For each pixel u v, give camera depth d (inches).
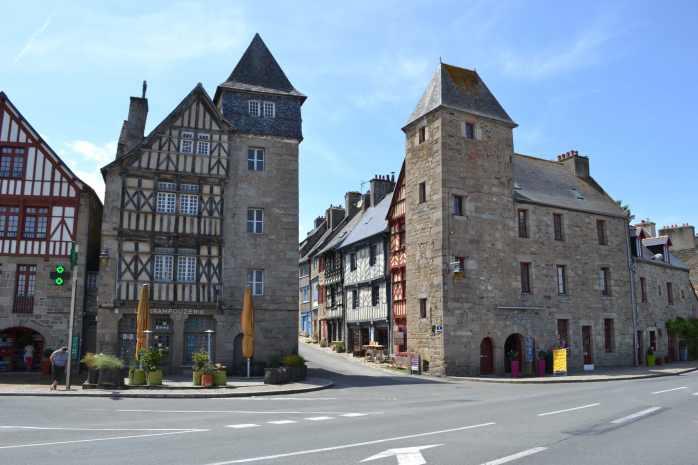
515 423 383.6
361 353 1288.1
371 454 272.8
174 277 880.9
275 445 298.7
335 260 1531.7
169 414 444.1
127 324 860.6
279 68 1038.4
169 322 877.2
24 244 868.6
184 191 911.0
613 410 456.1
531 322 1048.8
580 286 1138.0
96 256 1003.3
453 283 973.8
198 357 703.7
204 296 889.5
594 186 1341.0
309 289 1808.6
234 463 252.7
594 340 1137.4
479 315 989.2
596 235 1192.8
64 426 374.0
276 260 942.4
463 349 960.9
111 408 485.4
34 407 486.9
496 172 1065.5
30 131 894.4
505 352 1046.4
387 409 482.0
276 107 997.2
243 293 917.8
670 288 1405.0
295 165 983.0
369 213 1459.2
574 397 579.2
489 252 1024.9
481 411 460.1
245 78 1002.1
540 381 861.8
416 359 991.6
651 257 1381.6
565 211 1147.3
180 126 924.6
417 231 1054.4
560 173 1312.7
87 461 259.4
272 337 921.5
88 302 901.2
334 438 321.1
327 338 1576.0
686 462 257.3
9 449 289.4
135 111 997.8
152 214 884.6
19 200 875.4
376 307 1251.8
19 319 851.4
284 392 649.6
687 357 1393.9
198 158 924.6
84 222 889.5
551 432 343.0
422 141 1075.9
